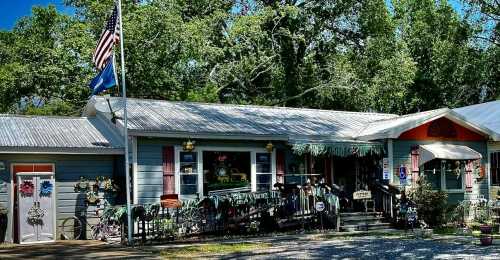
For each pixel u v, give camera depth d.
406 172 22.92
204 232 18.59
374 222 21.38
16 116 21.67
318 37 40.59
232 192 19.95
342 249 15.45
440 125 24.00
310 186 20.53
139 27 30.20
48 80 31.31
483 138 25.12
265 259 13.74
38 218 18.52
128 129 18.41
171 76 32.75
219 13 36.19
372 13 38.34
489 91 47.62
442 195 22.08
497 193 24.72
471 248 15.48
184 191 19.84
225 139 20.36
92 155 19.67
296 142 20.89
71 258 14.15
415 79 45.12
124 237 17.56
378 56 38.66
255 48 38.47
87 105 22.78
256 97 40.28
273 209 19.88
